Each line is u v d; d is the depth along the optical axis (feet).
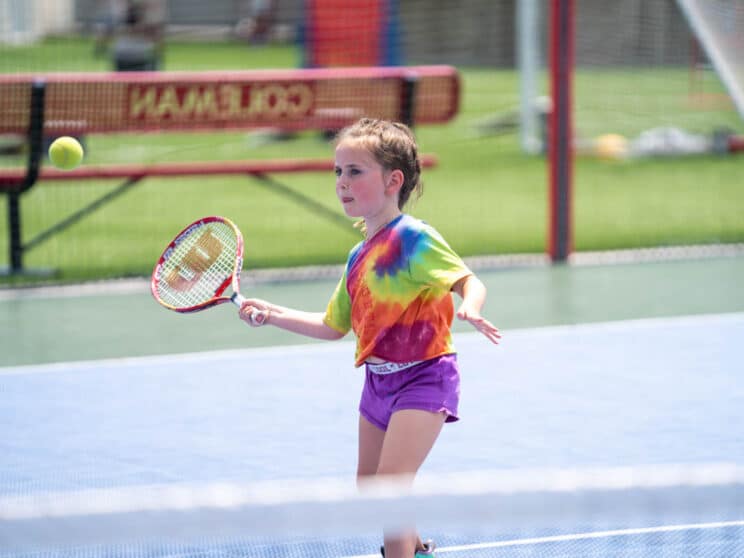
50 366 67.87
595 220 119.44
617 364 66.44
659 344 71.05
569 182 98.99
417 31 233.14
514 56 235.81
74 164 56.90
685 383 62.18
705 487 19.99
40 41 228.22
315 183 144.56
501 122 175.94
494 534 41.47
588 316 79.20
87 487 47.11
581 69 184.96
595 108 184.85
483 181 143.64
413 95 101.60
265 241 110.11
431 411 33.71
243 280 93.30
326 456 50.88
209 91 96.53
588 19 179.42
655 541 40.55
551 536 41.29
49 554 39.14
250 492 19.44
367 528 19.26
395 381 34.47
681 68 179.42
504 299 85.40
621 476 20.22
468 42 236.02
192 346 72.38
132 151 159.22
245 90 97.55
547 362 67.15
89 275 94.99
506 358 68.13
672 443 52.01
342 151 35.04
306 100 99.14
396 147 34.96
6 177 92.17
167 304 38.06
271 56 255.91
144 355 70.33
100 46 218.59
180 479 48.08
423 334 34.17
